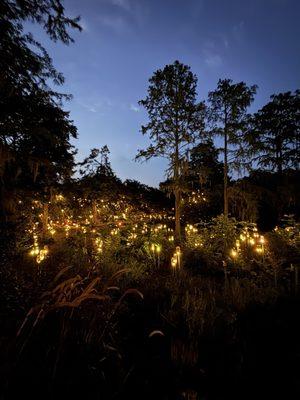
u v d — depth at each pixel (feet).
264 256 27.73
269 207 62.75
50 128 22.22
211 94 55.11
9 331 9.41
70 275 18.49
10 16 16.34
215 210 67.72
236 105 53.06
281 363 11.30
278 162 59.31
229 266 27.04
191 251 33.94
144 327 14.24
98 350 10.15
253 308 16.90
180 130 52.60
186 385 9.95
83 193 52.60
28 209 26.96
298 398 9.37
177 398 9.23
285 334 13.61
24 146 19.86
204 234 37.50
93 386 8.61
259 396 9.53
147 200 79.25
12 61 16.70
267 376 10.55
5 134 17.94
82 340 10.11
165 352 12.04
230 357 11.82
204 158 55.06
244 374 10.69
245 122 53.83
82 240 40.19
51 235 42.24
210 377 10.47
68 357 9.21
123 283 20.07
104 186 63.98
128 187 76.59
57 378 8.20
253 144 53.01
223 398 9.43
